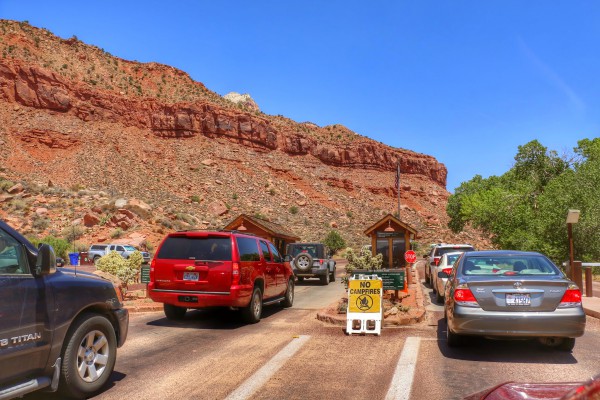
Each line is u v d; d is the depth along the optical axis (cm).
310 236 8212
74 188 7000
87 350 539
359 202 12700
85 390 523
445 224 13475
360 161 15075
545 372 641
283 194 11106
